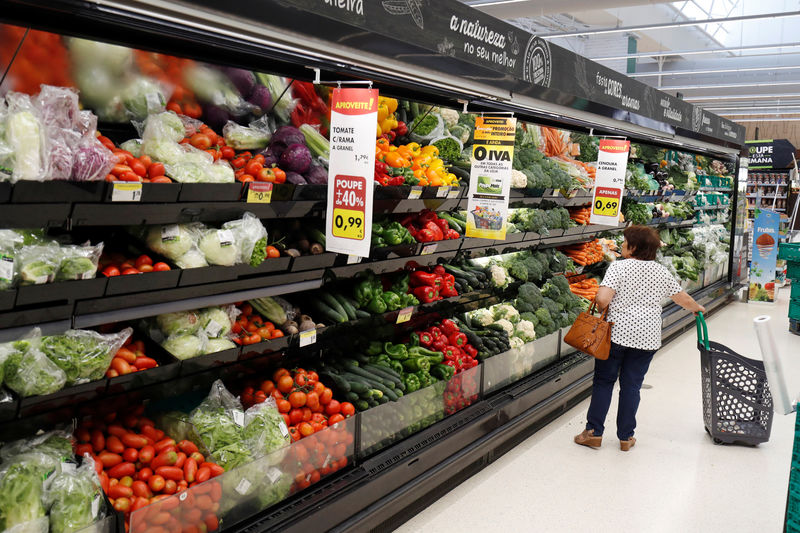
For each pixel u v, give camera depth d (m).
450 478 4.03
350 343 3.95
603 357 4.38
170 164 2.69
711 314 10.19
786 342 8.44
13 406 2.26
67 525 2.24
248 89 3.33
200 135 2.99
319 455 3.19
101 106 2.81
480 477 4.23
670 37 16.64
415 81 3.42
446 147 4.90
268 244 3.42
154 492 2.61
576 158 7.80
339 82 3.03
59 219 2.27
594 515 3.76
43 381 2.29
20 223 2.17
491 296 5.42
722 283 10.80
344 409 3.53
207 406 3.00
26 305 2.25
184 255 2.76
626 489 4.10
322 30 2.64
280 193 3.08
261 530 2.79
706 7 15.08
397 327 4.31
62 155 2.20
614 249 7.97
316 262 3.36
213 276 2.84
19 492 2.20
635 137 7.14
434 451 3.77
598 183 6.34
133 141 2.76
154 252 2.79
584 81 5.15
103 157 2.31
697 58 18.77
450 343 4.58
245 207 2.94
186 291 2.76
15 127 2.12
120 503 2.49
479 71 3.75
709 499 4.00
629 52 16.36
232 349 3.03
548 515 3.75
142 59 2.83
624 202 8.13
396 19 3.05
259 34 2.43
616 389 6.37
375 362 4.07
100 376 2.50
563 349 5.68
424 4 3.24
